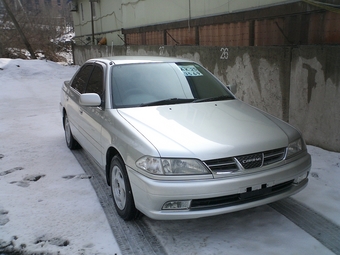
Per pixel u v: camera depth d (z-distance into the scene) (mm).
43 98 12000
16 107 10430
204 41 9484
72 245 3381
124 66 4730
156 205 3195
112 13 17703
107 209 4070
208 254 3223
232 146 3307
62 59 27266
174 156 3186
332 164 5086
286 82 6121
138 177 3297
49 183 4824
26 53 26000
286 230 3584
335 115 5340
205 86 4789
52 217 3896
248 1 7645
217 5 8742
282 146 3529
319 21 5945
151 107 4172
